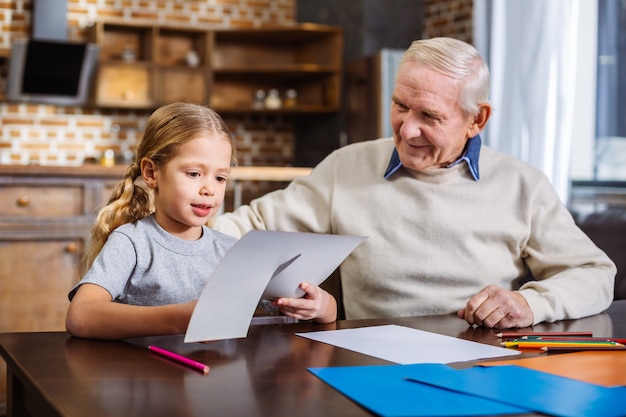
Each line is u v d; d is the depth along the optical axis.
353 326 1.41
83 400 0.86
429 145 1.72
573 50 4.76
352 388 0.92
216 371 1.01
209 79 6.13
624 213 2.62
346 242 1.30
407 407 0.84
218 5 6.44
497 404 0.86
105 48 6.09
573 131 5.06
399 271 1.83
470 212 1.82
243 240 1.08
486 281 1.82
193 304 1.14
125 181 1.46
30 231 3.49
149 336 1.21
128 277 1.39
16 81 5.67
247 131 6.62
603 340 1.25
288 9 6.65
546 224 1.83
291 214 1.93
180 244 1.44
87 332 1.20
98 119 6.10
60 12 5.79
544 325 1.49
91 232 1.46
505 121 5.08
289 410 0.84
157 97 6.00
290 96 6.37
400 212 1.84
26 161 5.93
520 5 5.01
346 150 1.99
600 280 1.66
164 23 6.28
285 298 1.32
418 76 1.67
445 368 1.03
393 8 6.13
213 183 1.39
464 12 5.79
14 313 3.48
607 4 4.91
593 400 0.88
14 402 1.09
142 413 0.82
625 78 4.85
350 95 6.02
